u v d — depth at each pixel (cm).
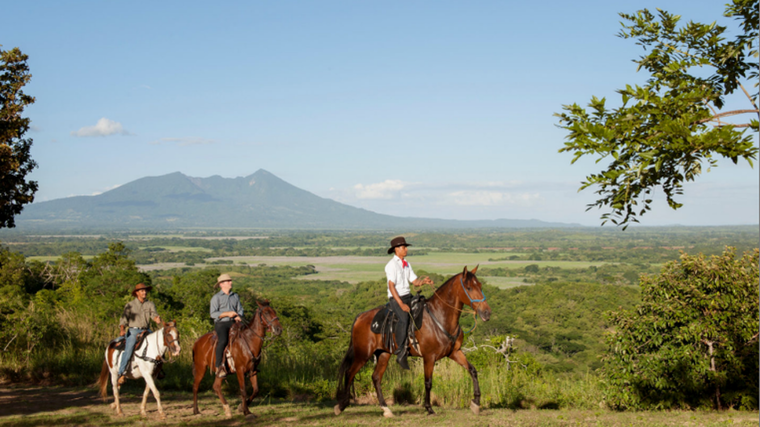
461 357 825
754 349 881
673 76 538
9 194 1355
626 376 933
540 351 5681
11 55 1291
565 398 1027
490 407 966
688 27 538
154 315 861
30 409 907
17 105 1294
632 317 974
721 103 527
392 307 814
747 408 868
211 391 1129
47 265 5912
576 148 455
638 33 577
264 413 863
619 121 439
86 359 1321
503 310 7556
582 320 6756
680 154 426
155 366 845
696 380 886
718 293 900
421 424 733
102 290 4422
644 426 715
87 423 788
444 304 801
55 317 1566
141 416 834
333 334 4656
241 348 824
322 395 1087
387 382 1094
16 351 1318
